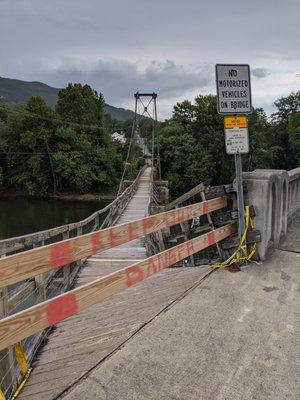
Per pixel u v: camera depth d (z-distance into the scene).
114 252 9.84
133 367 3.08
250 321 3.69
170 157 58.81
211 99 60.91
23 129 65.62
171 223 4.41
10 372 3.26
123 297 5.13
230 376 2.94
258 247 5.19
